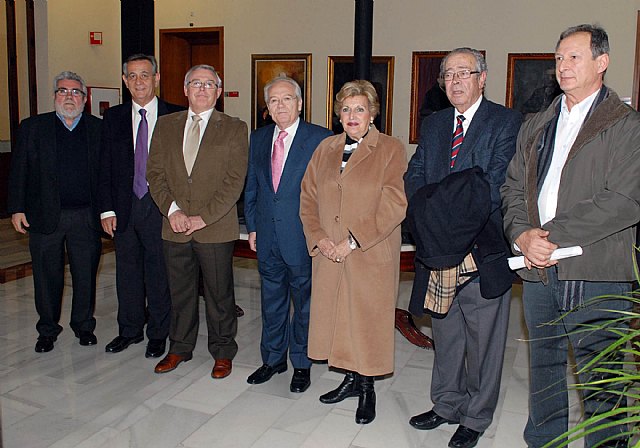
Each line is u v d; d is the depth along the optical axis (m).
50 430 2.92
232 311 3.54
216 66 8.87
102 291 5.34
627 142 2.09
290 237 3.16
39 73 7.70
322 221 2.95
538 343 2.43
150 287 3.79
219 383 3.46
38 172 3.74
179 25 8.48
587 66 2.14
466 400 2.89
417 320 4.73
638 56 6.69
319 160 3.02
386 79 7.54
